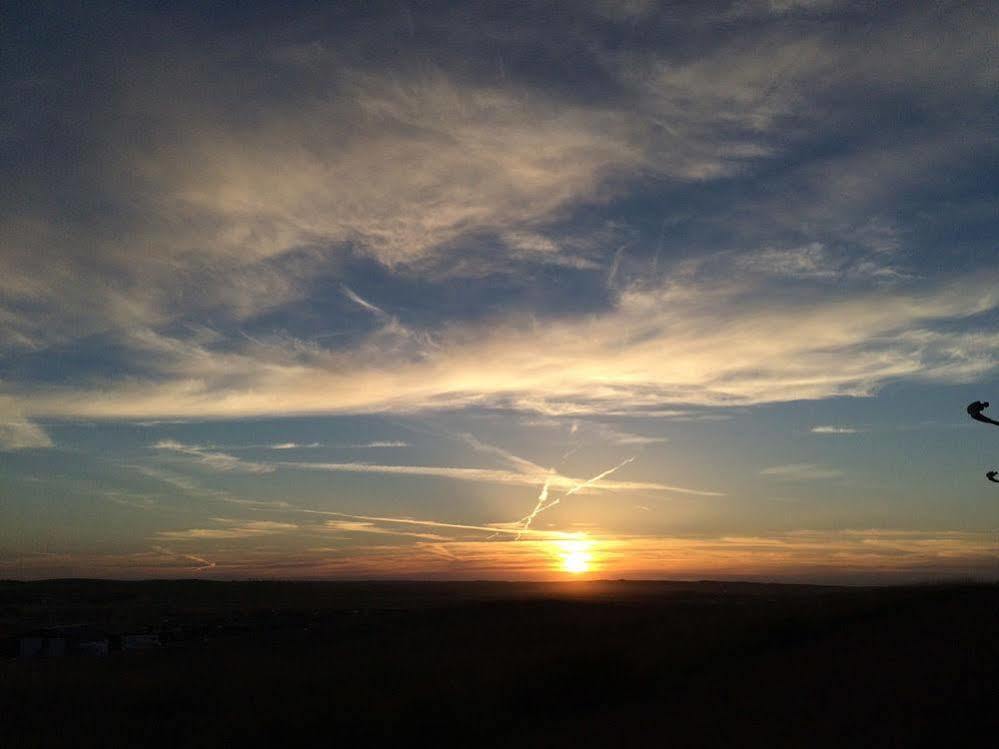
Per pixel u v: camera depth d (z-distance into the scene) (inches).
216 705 826.2
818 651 1013.8
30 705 858.1
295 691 863.7
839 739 589.0
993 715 598.2
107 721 782.5
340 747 703.7
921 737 570.6
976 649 879.1
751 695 789.9
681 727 687.1
